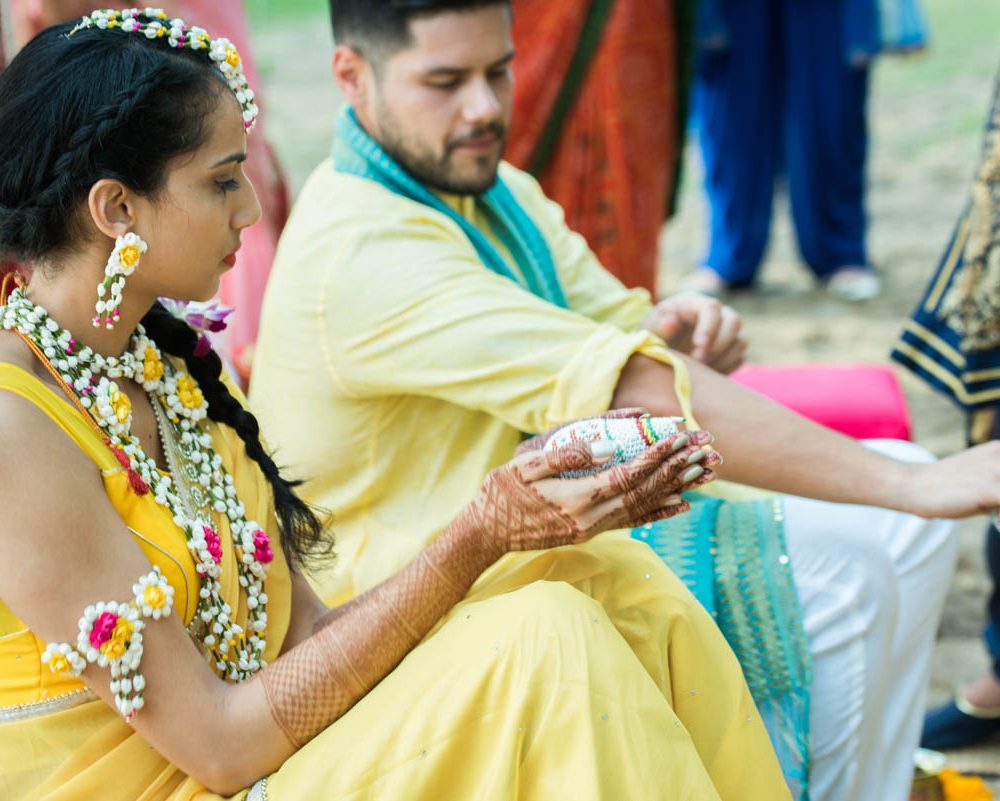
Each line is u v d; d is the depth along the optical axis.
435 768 1.49
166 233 1.51
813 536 2.02
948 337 2.48
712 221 5.38
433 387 1.95
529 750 1.48
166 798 1.56
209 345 1.73
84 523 1.45
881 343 4.78
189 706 1.51
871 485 1.84
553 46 3.51
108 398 1.53
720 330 2.21
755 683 1.93
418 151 2.07
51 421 1.46
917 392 4.39
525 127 3.57
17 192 1.48
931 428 4.12
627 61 3.53
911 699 2.19
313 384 2.07
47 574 1.43
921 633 2.20
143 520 1.52
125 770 1.54
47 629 1.45
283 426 2.11
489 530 1.60
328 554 1.89
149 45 1.49
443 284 1.96
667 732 1.51
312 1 10.68
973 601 3.21
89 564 1.45
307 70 8.85
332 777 1.51
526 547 1.60
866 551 2.01
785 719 1.93
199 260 1.54
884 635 2.03
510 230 2.25
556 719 1.47
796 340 4.83
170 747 1.51
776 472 1.87
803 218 5.25
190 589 1.56
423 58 2.01
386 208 2.04
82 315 1.54
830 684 2.00
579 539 1.58
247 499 1.74
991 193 2.39
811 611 2.00
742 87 5.10
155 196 1.49
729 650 1.75
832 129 5.09
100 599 1.45
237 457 1.75
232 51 1.55
